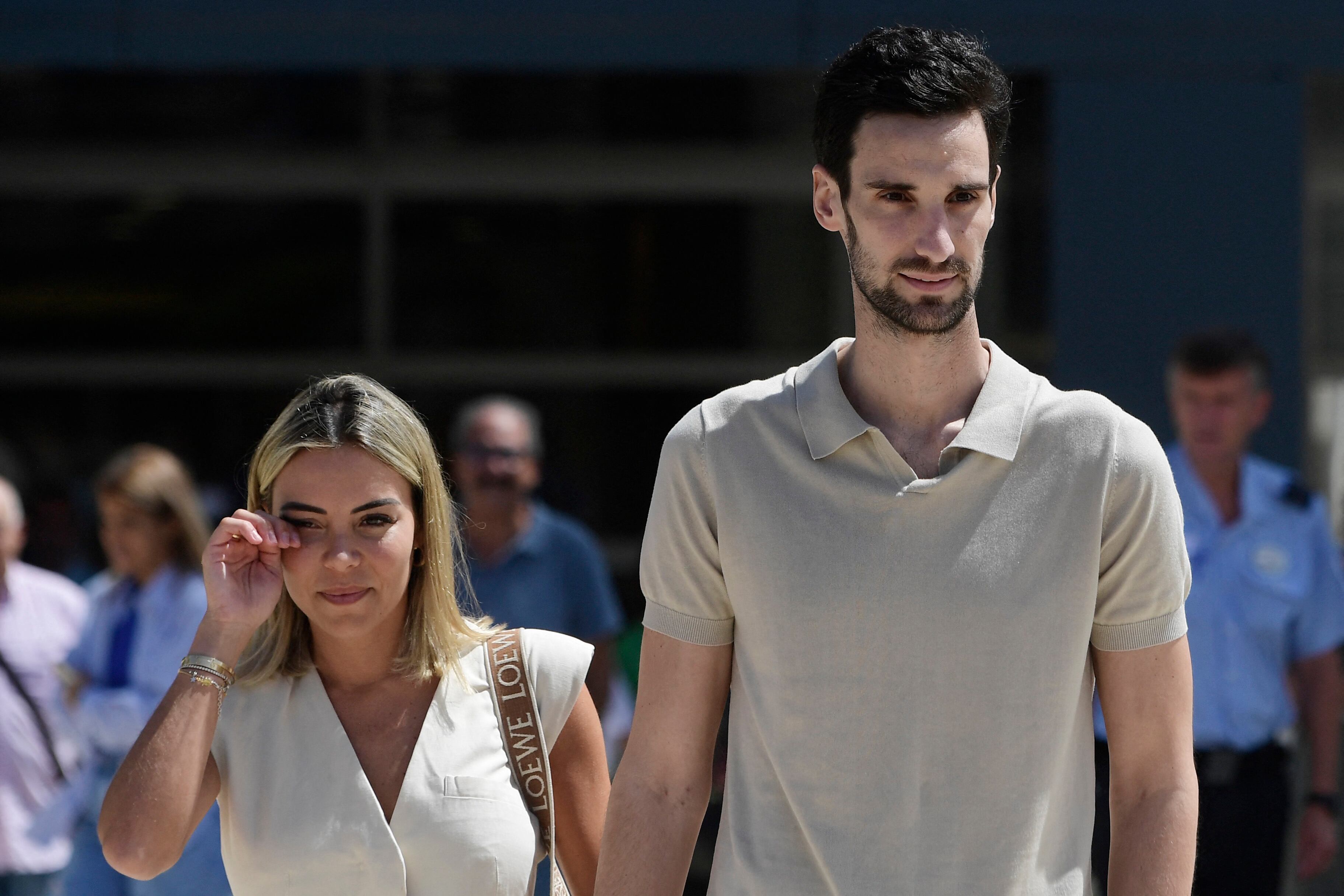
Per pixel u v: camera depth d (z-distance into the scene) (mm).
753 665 8023
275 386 25938
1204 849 16188
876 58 7664
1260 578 16547
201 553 17047
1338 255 21875
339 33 21000
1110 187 21500
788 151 24547
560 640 9547
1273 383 21484
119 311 25797
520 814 8945
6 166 24969
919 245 7516
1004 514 7699
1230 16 21469
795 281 25391
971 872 7625
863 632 7715
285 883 8688
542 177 25516
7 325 25656
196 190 25422
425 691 9188
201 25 20922
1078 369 21547
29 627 19219
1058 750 7746
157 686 16422
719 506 8070
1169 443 21469
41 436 25672
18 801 18734
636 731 8469
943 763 7652
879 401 8055
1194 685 16375
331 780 8828
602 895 8234
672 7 21141
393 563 8984
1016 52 21375
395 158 25016
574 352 25844
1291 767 16719
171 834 8547
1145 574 7773
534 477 18781
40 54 20812
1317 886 19016
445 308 25859
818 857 7762
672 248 25516
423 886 8680
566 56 21125
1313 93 21750
